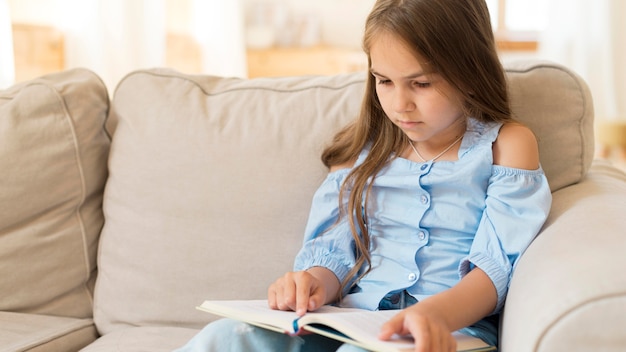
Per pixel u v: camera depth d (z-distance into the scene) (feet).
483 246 3.27
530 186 3.37
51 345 3.87
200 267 4.05
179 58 10.86
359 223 3.70
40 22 8.30
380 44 3.31
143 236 4.17
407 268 3.57
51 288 4.34
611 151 11.16
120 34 8.77
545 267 2.61
